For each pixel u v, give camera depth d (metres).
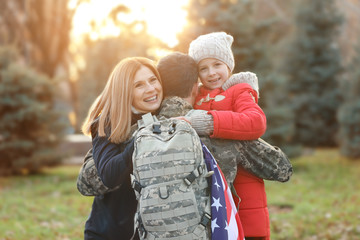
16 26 17.39
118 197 2.44
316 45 20.80
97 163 2.29
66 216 7.48
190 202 2.00
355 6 24.11
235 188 2.44
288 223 6.74
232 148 2.32
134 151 2.10
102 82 27.70
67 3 17.92
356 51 16.33
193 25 11.55
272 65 13.11
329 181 10.82
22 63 17.56
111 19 21.27
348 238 5.96
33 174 12.48
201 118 2.23
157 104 2.39
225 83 2.51
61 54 18.27
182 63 2.41
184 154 2.03
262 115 2.33
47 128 12.57
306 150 18.16
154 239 2.01
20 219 7.29
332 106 20.09
